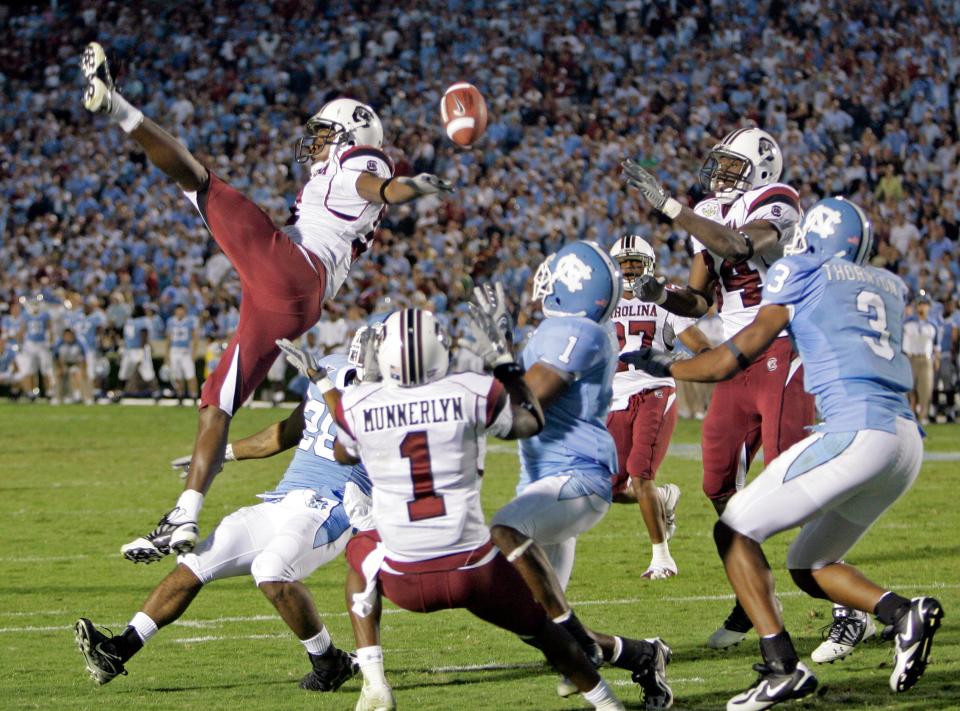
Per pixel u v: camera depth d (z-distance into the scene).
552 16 98.94
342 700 18.25
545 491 17.08
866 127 90.31
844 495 16.81
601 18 99.06
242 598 25.73
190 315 75.81
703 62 94.06
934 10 98.00
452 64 96.88
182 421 65.62
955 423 64.69
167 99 100.81
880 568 27.80
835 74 92.00
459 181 85.75
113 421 65.81
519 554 16.44
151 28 106.56
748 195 22.33
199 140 96.56
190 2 107.94
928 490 40.12
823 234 17.78
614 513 36.72
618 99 92.00
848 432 16.73
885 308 17.31
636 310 27.72
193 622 23.55
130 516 36.31
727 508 17.25
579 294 17.44
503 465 47.28
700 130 89.06
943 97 91.38
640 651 17.14
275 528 19.25
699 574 27.62
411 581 15.88
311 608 18.67
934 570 27.50
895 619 16.58
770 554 29.23
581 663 15.99
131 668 20.19
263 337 20.62
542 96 94.94
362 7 103.62
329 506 19.20
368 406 15.83
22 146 98.88
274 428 20.23
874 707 17.12
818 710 17.05
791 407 21.98
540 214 81.19
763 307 17.42
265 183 90.00
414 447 15.64
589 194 81.69
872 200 82.31
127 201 90.94
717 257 22.86
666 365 17.72
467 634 22.44
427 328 15.81
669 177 84.19
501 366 16.11
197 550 19.09
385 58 100.00
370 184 21.19
